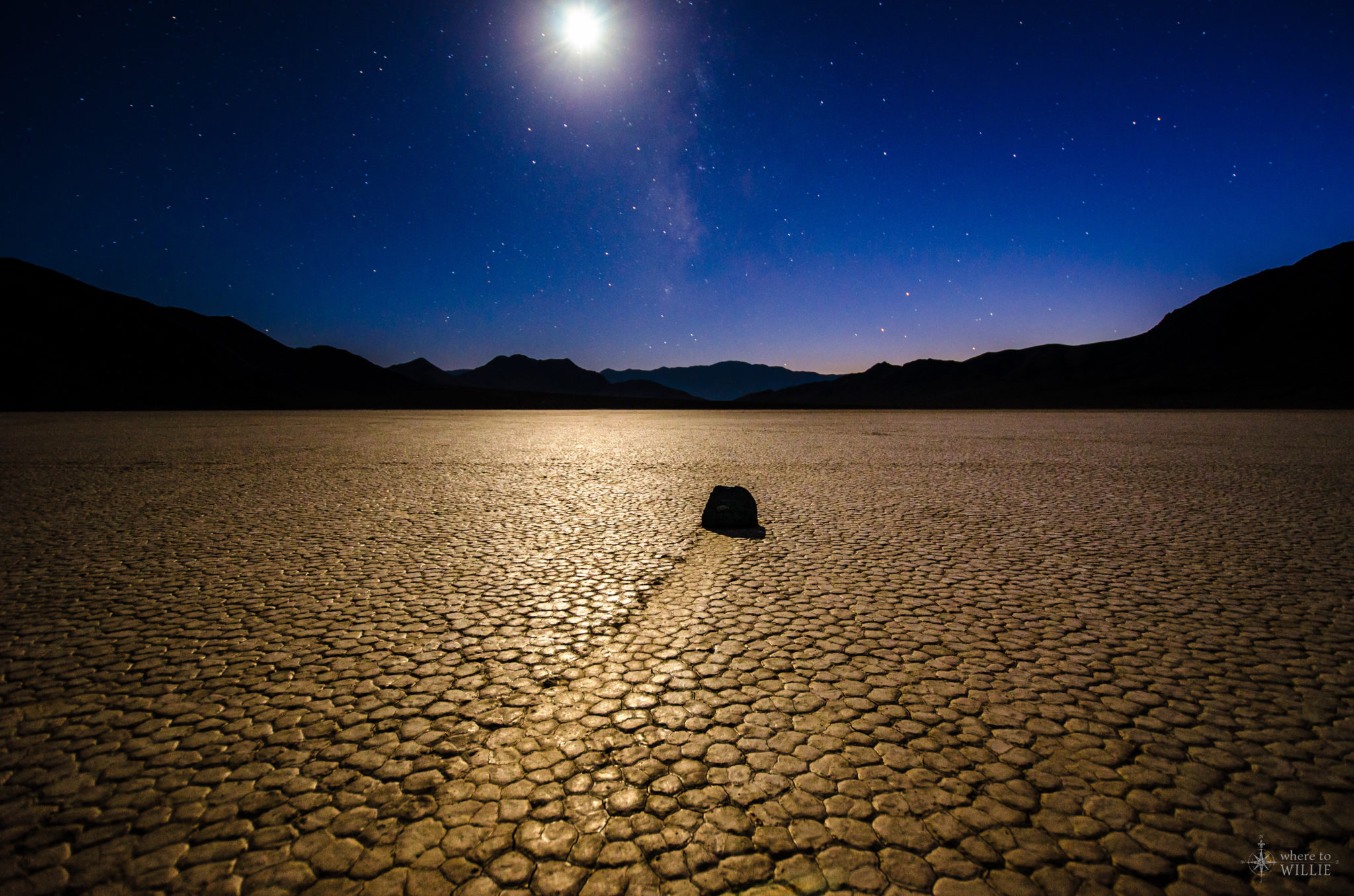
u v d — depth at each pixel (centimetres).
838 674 373
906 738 303
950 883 216
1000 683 360
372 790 265
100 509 930
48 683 367
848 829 241
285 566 620
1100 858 226
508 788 266
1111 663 386
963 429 2967
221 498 1034
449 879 218
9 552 673
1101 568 596
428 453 1848
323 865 225
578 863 225
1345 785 265
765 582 558
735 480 1234
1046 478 1230
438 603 505
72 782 272
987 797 259
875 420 4041
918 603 497
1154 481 1168
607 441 2347
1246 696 343
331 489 1132
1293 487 1077
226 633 443
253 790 266
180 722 321
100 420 3759
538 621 464
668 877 219
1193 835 237
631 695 348
